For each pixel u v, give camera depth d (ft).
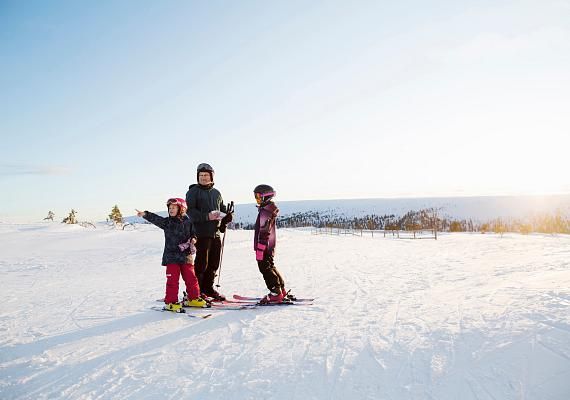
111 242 70.23
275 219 19.88
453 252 49.06
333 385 10.11
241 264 40.40
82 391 10.45
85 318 17.93
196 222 19.95
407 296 19.99
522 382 9.19
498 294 17.20
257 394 9.87
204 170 20.36
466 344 11.60
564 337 10.70
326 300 20.20
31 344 14.19
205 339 14.20
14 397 10.23
